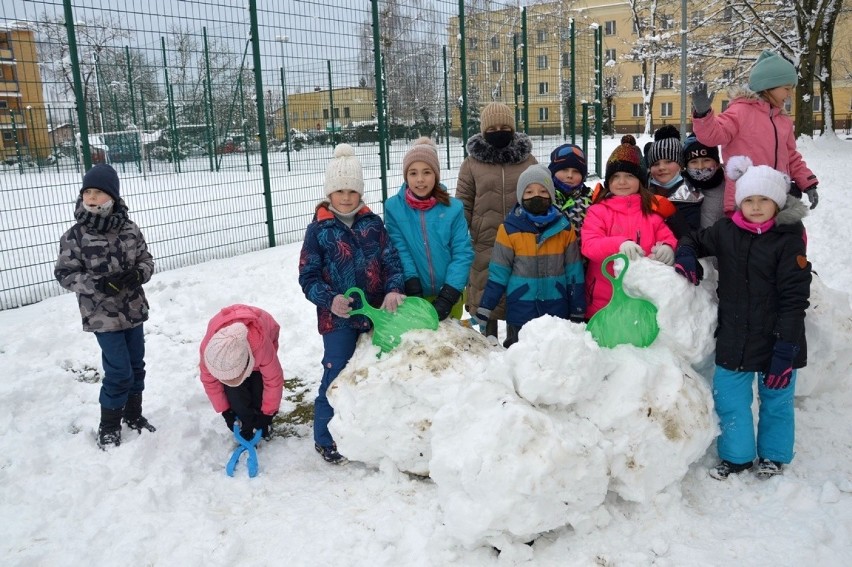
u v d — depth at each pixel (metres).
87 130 6.48
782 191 2.90
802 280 2.87
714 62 23.33
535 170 3.49
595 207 3.53
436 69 14.05
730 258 3.00
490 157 4.34
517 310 3.61
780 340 2.88
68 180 10.67
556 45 16.03
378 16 9.28
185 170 17.31
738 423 3.04
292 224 10.50
